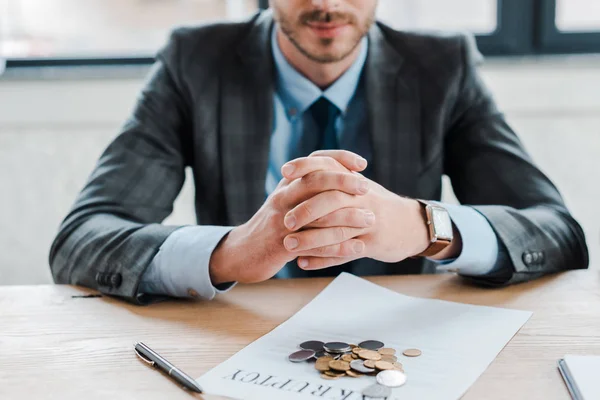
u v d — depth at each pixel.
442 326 0.79
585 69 2.06
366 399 0.61
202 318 0.85
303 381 0.66
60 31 2.12
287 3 1.21
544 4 2.11
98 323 0.83
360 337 0.77
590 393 0.60
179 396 0.64
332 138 1.33
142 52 2.15
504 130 1.31
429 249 0.95
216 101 1.29
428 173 1.31
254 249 0.88
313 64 1.28
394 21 2.18
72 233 1.05
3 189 2.09
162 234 0.95
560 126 2.12
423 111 1.31
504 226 0.99
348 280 0.97
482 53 2.15
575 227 1.08
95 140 2.07
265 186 1.28
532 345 0.73
